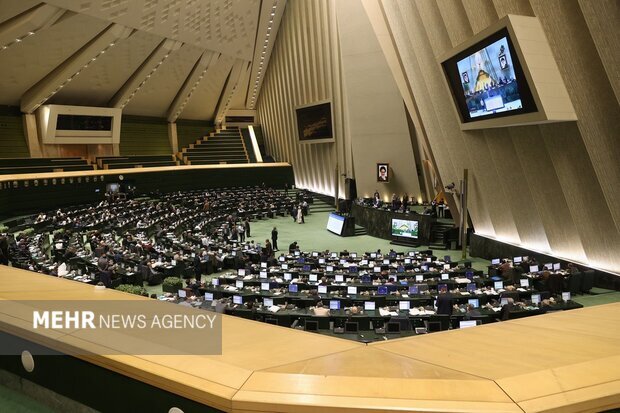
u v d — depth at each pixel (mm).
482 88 15508
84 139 35219
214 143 48094
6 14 22594
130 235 23078
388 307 12773
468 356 2180
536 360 2113
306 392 1879
